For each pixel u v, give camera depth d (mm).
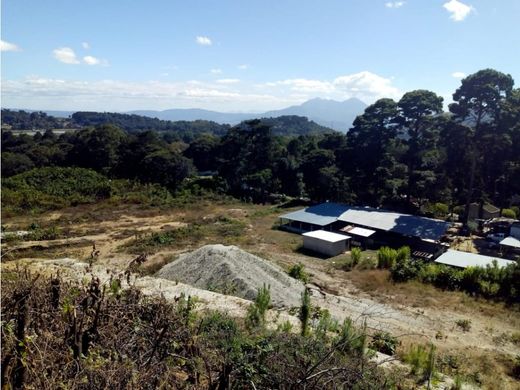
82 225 30672
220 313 9672
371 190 41688
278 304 14812
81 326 3832
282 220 35406
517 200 45844
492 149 35500
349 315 15820
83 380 3248
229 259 17406
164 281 13797
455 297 19250
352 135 44875
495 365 12719
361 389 4770
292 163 49938
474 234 34375
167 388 3582
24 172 46688
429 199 39531
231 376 4246
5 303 4020
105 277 11023
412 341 14125
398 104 39906
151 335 4387
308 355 5371
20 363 3074
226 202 45156
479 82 32562
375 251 28875
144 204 39406
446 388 9172
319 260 25750
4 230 26578
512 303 18609
